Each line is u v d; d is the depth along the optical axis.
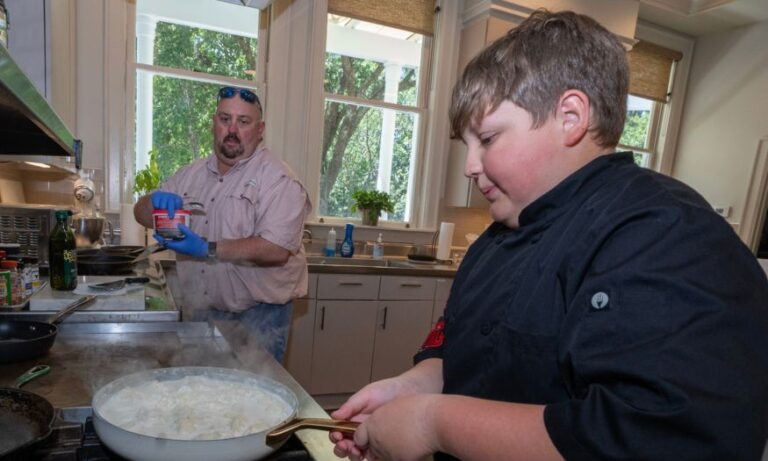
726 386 0.37
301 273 2.07
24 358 0.95
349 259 3.23
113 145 2.77
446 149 3.62
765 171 3.75
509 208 0.65
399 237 3.54
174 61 2.92
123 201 2.84
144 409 0.72
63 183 2.57
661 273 0.42
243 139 1.83
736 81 3.96
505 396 0.58
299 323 2.77
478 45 3.29
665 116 4.36
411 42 3.49
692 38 4.29
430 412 0.51
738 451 0.36
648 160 4.43
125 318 1.24
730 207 3.96
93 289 1.39
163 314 1.28
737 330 0.39
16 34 1.59
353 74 3.36
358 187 3.53
